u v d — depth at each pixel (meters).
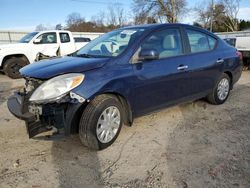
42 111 3.03
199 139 3.74
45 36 10.43
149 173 2.92
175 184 2.72
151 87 3.82
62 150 3.46
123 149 3.47
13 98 3.61
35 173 2.94
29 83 3.36
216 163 3.10
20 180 2.81
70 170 3.00
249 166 3.03
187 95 4.45
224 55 5.09
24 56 9.73
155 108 4.01
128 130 4.07
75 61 3.53
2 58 9.30
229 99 5.73
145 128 4.14
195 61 4.45
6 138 3.83
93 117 3.23
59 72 3.14
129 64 3.58
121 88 3.46
